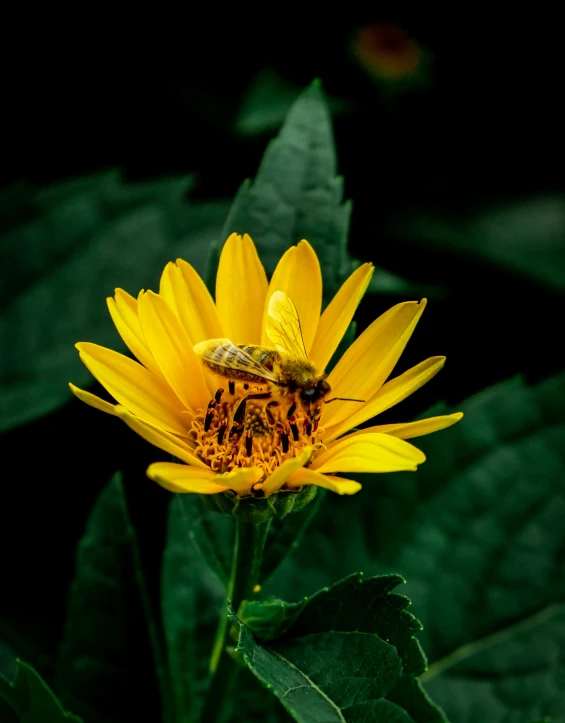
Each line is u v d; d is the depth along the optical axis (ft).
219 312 0.67
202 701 0.70
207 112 0.93
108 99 0.93
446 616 0.75
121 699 0.69
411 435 0.63
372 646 0.61
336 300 0.67
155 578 0.76
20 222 0.82
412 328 0.66
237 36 0.95
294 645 0.62
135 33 0.93
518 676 0.74
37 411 0.76
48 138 0.92
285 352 0.67
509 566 0.76
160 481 0.61
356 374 0.66
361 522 0.76
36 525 0.77
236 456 0.67
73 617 0.69
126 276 0.81
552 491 0.77
